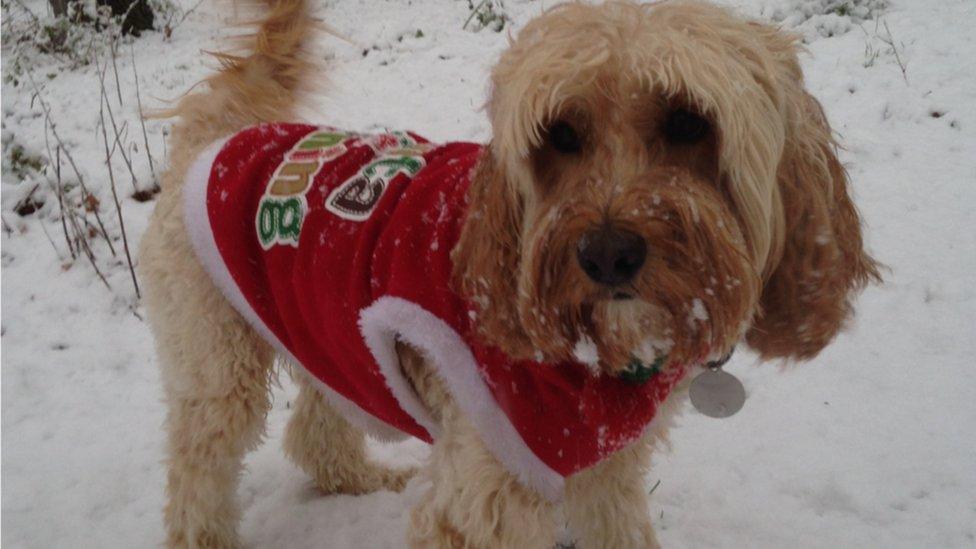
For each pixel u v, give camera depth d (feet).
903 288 4.33
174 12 11.09
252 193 3.15
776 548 3.35
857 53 6.59
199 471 3.45
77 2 10.34
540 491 2.72
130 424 4.17
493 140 2.59
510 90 2.45
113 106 7.84
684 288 2.36
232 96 3.53
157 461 3.97
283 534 3.65
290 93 3.65
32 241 5.77
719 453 3.71
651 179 2.35
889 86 6.07
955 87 5.93
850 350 4.06
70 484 3.87
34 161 6.49
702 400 2.81
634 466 3.12
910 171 5.21
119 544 3.63
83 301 5.14
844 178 2.62
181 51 9.71
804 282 2.56
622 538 3.19
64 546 3.62
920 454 3.59
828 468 3.59
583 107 2.35
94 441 4.08
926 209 4.87
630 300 2.42
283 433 4.00
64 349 4.76
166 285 3.34
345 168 3.07
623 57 2.32
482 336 2.59
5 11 11.73
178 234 3.26
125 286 5.23
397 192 2.90
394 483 3.86
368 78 7.66
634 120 2.34
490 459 2.71
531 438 2.63
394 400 3.01
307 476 3.93
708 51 2.34
